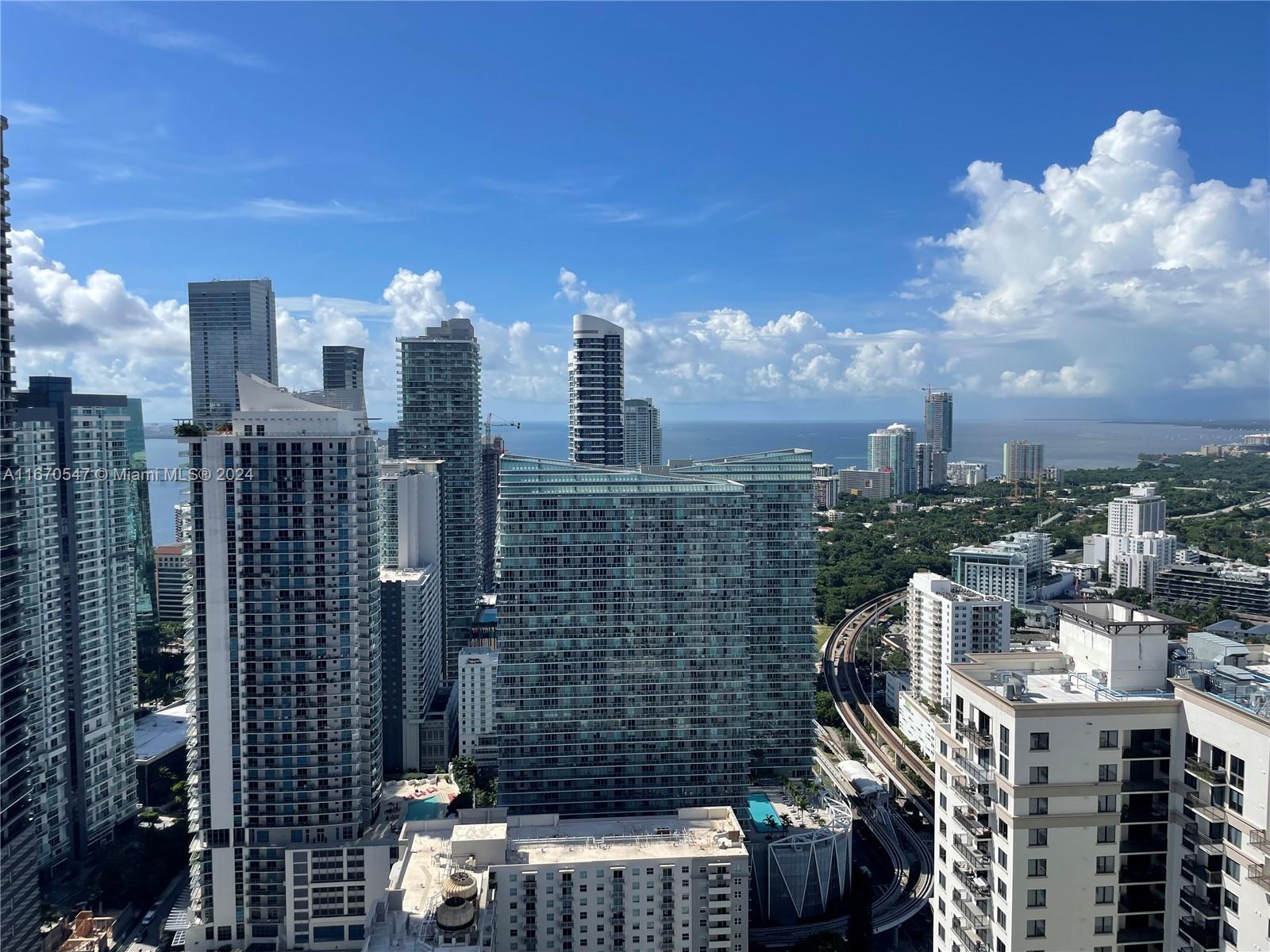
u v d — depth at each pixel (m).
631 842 190.62
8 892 163.88
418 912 160.38
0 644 157.50
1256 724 75.44
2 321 157.25
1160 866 85.44
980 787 90.00
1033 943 85.19
